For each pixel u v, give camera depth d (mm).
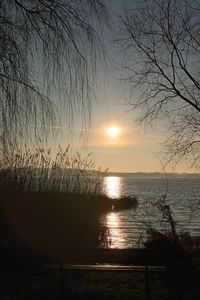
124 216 21125
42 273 6754
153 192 55750
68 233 10531
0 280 6293
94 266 6039
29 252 7855
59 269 5895
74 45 4477
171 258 7402
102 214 17359
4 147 4094
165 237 8055
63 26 4383
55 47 4359
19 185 10766
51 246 9594
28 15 4199
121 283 6215
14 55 4035
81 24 4508
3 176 9523
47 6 4266
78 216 11375
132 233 13414
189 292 5680
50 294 5473
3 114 4051
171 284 6121
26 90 4188
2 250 8133
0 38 3961
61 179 12945
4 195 9922
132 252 7125
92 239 11094
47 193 11867
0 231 9203
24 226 10031
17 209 10242
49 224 10445
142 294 5617
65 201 11656
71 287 5812
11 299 5227
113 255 6852
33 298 5277
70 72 4500
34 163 10289
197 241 9078
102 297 5359
